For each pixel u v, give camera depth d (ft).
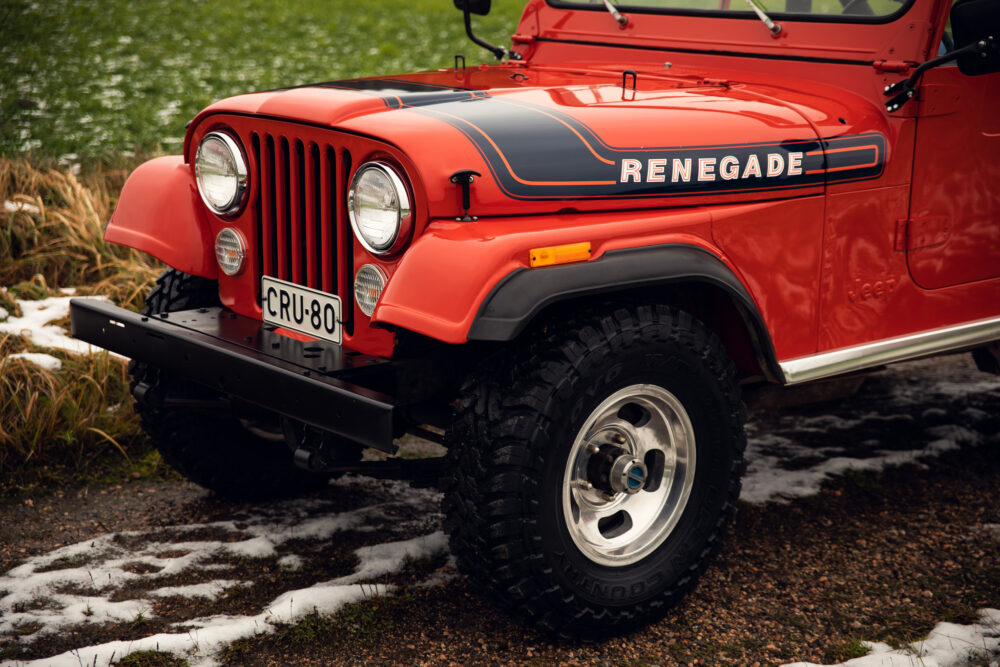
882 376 14.60
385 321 7.04
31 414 11.50
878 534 9.93
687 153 8.03
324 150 7.89
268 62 41.55
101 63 38.50
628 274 7.33
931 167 9.21
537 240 7.08
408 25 57.88
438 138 7.33
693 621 8.39
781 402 9.53
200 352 8.13
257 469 10.44
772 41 9.77
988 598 8.74
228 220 8.89
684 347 7.80
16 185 18.61
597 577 7.81
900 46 8.91
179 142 24.63
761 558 9.43
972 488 10.98
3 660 7.54
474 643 7.97
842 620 8.40
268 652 7.75
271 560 9.27
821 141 8.57
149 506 10.41
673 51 10.49
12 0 52.39
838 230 8.76
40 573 8.89
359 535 9.80
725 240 8.11
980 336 9.87
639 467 7.95
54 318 14.34
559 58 11.43
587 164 7.68
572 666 7.69
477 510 7.29
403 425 8.14
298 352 7.94
